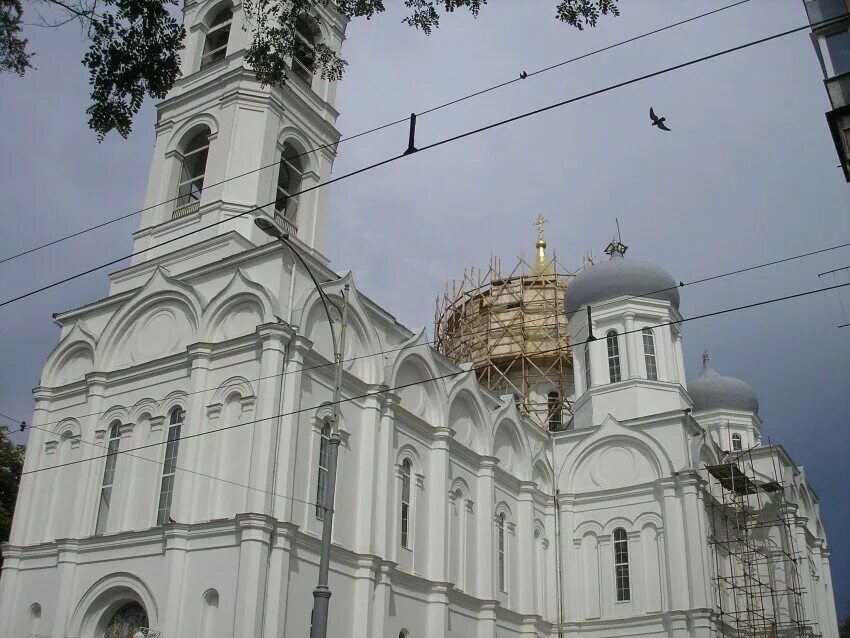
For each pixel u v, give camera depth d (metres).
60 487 34.25
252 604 26.86
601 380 48.75
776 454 52.12
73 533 32.12
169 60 18.86
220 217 36.38
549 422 55.25
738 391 59.75
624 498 44.09
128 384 34.19
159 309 34.78
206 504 29.84
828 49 19.47
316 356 32.12
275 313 31.11
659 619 40.66
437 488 37.16
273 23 39.34
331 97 42.94
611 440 45.50
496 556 40.12
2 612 32.56
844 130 18.38
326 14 43.41
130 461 32.62
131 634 30.27
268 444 29.08
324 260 39.22
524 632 40.84
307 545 29.70
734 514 47.25
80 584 31.19
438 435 37.97
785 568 48.28
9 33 17.41
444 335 61.38
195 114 39.84
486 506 39.88
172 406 32.47
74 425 35.09
